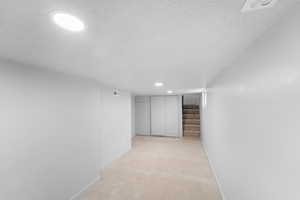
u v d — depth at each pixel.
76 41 0.94
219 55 1.24
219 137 2.14
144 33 0.84
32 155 1.50
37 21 0.69
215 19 0.70
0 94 1.26
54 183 1.73
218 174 2.28
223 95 1.83
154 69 1.72
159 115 6.10
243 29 0.80
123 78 2.32
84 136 2.25
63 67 1.62
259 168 0.93
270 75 0.79
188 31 0.82
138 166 3.12
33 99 1.52
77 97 2.13
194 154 3.86
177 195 2.10
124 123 3.98
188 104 7.09
